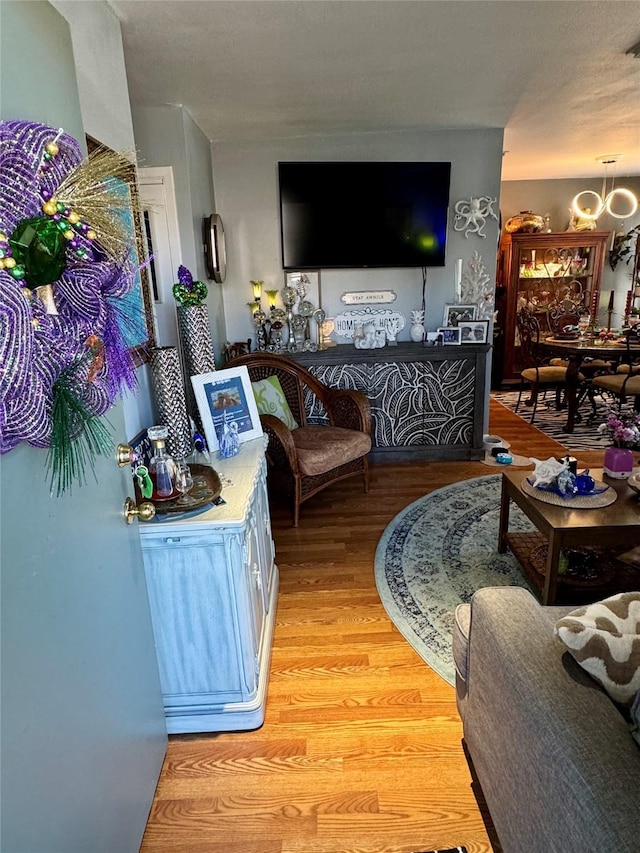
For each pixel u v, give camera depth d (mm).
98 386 966
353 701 1707
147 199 2912
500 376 6203
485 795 1214
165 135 2875
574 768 799
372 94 2816
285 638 2012
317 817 1342
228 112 2984
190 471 1785
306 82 2588
